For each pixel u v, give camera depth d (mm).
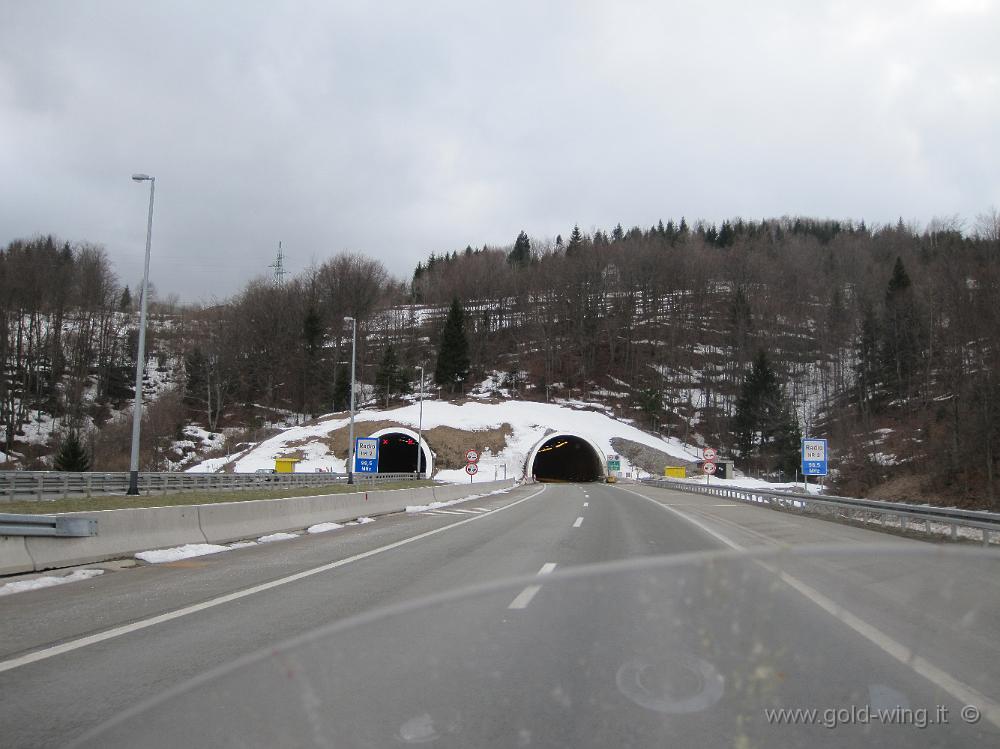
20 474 31078
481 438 80062
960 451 42938
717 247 134875
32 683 5422
